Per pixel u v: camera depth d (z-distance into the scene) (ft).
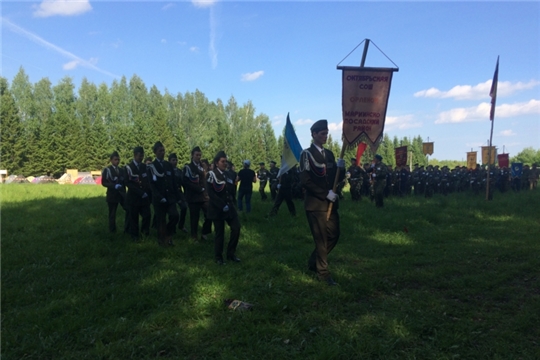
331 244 18.78
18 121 171.42
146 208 27.22
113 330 13.02
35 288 17.25
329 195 17.88
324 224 18.01
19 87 198.49
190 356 11.74
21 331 13.06
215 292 16.62
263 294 16.34
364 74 18.89
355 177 54.44
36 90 203.00
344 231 30.04
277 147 219.82
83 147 181.37
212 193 21.30
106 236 27.81
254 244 25.95
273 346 12.10
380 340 12.43
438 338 12.57
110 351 11.71
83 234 28.45
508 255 22.88
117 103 202.08
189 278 18.42
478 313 14.71
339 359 11.44
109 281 18.52
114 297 16.05
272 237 27.99
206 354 11.73
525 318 13.89
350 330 13.04
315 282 17.88
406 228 30.94
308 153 18.24
